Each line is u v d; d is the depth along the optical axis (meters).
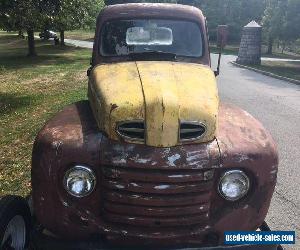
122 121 3.25
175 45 4.74
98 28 4.82
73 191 3.27
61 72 20.19
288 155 7.54
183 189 3.18
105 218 3.30
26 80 17.19
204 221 3.30
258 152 3.35
